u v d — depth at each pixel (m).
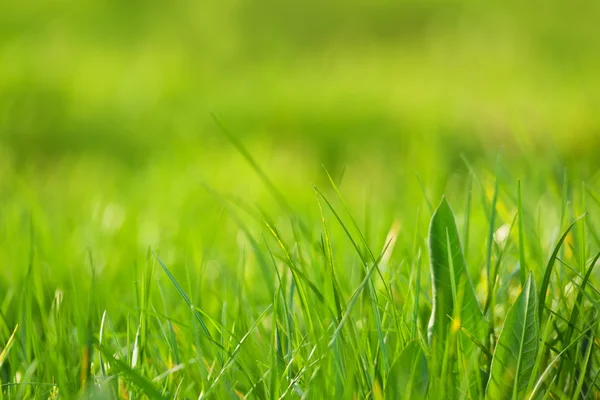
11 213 1.60
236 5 7.34
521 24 7.12
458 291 1.00
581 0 7.54
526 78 5.79
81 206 1.97
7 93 4.36
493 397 0.99
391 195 1.76
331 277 1.03
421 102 4.81
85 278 1.23
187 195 2.05
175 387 1.03
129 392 1.00
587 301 1.06
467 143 3.32
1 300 1.19
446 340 0.98
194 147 3.12
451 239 1.02
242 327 1.08
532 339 0.99
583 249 1.06
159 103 4.59
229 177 2.43
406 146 3.39
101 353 1.03
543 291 1.01
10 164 2.85
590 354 1.03
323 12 7.39
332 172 2.83
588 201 1.25
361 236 1.04
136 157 3.43
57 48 6.10
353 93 5.14
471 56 6.53
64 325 1.07
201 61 6.38
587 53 6.56
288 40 7.06
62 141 3.73
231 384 1.02
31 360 1.07
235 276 1.21
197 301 1.09
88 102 4.41
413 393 0.98
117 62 5.89
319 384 0.99
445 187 1.62
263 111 4.46
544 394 1.00
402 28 7.34
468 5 7.58
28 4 6.96
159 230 1.55
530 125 3.39
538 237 1.12
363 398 0.99
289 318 1.06
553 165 1.32
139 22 6.96
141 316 1.04
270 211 1.87
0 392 1.02
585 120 3.41
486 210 1.11
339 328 0.99
